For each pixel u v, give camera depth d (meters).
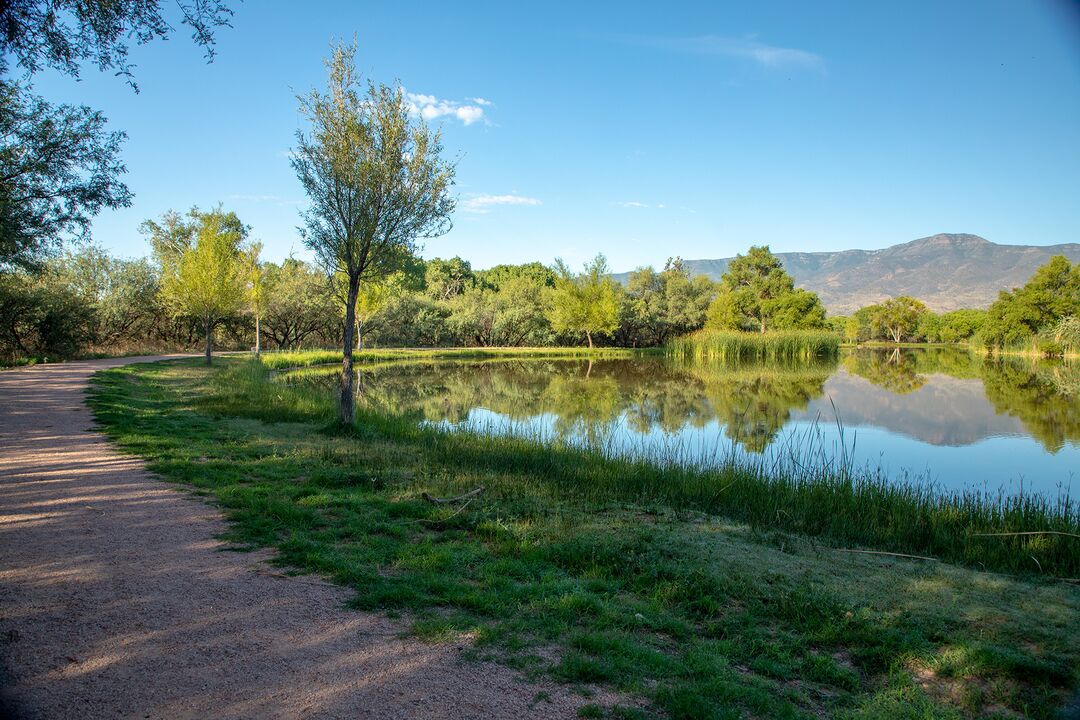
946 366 42.09
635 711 3.12
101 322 37.53
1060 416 19.47
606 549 5.73
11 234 14.02
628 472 9.59
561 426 16.72
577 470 9.59
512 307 63.94
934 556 6.66
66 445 9.48
